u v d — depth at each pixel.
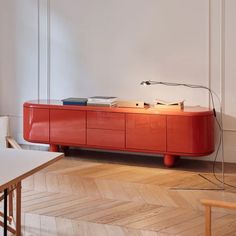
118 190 3.96
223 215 3.31
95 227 3.07
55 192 3.89
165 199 3.71
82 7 5.59
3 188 1.88
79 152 5.59
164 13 5.18
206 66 5.05
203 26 5.02
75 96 5.77
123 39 5.41
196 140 4.61
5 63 6.12
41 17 5.84
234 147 5.03
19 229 2.77
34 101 5.61
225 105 5.01
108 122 4.98
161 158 5.30
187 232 2.98
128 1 5.34
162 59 5.25
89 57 5.62
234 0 4.86
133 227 3.07
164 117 4.71
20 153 2.53
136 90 5.42
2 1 6.03
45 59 5.88
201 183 4.21
